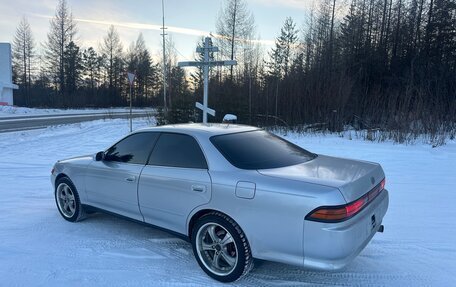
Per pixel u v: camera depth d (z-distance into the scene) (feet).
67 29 217.97
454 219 17.43
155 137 14.39
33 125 73.56
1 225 17.04
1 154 37.04
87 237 15.69
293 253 10.41
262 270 12.76
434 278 12.10
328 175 11.21
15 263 13.23
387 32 103.50
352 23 102.42
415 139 42.24
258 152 12.94
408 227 16.40
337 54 88.79
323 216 9.83
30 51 226.38
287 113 56.03
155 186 13.58
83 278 12.16
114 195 15.28
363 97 61.46
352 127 55.52
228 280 11.75
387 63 93.56
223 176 11.75
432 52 95.45
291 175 11.13
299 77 60.85
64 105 201.67
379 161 31.63
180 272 12.62
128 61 256.93
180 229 13.10
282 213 10.44
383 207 12.50
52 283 11.83
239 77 65.16
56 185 18.13
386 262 13.21
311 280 12.05
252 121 56.80
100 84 254.88
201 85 63.26
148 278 12.18
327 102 55.62
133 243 15.07
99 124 73.61
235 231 11.40
